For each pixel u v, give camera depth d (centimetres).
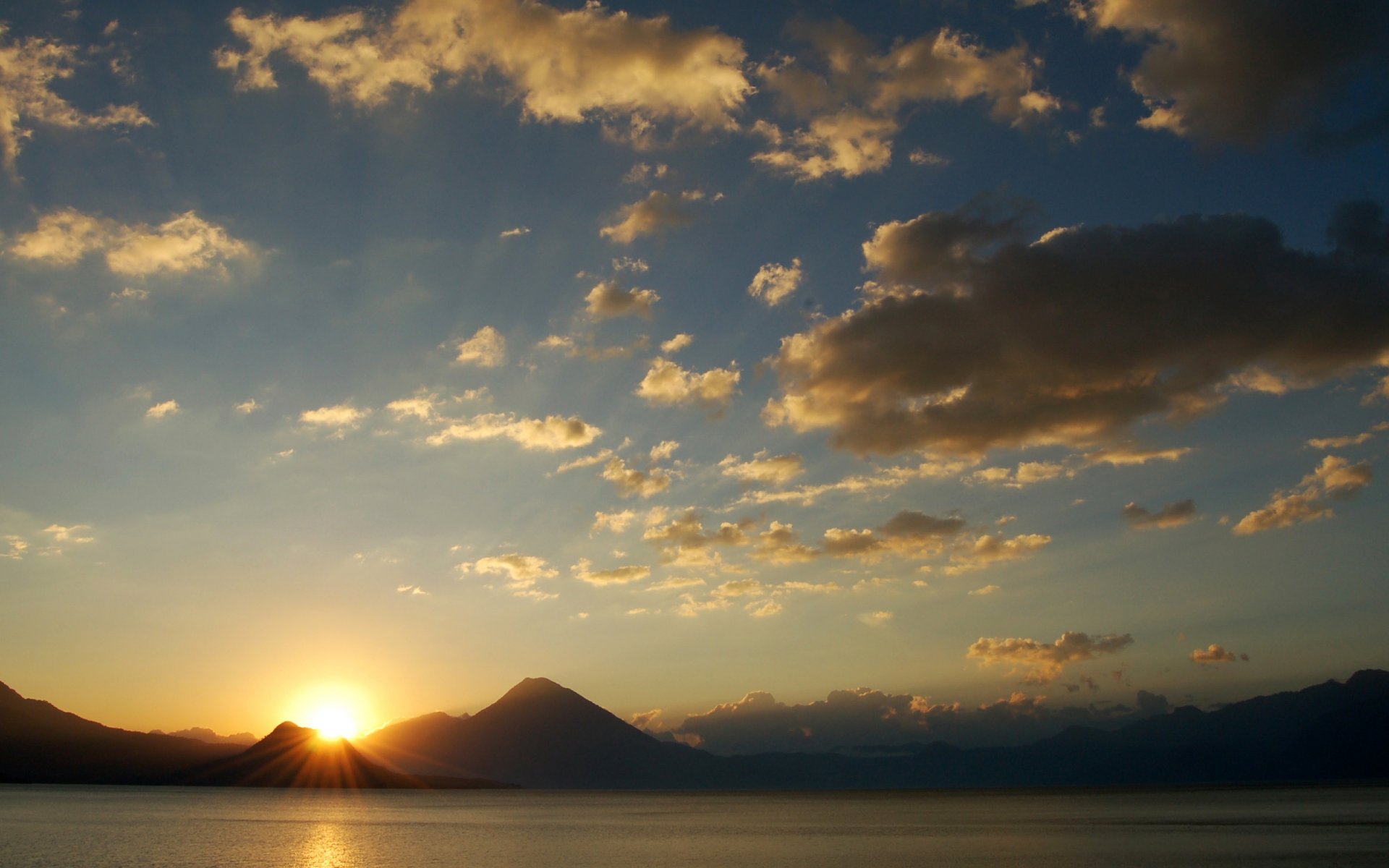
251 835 12400
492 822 17375
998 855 9944
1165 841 11456
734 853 10512
